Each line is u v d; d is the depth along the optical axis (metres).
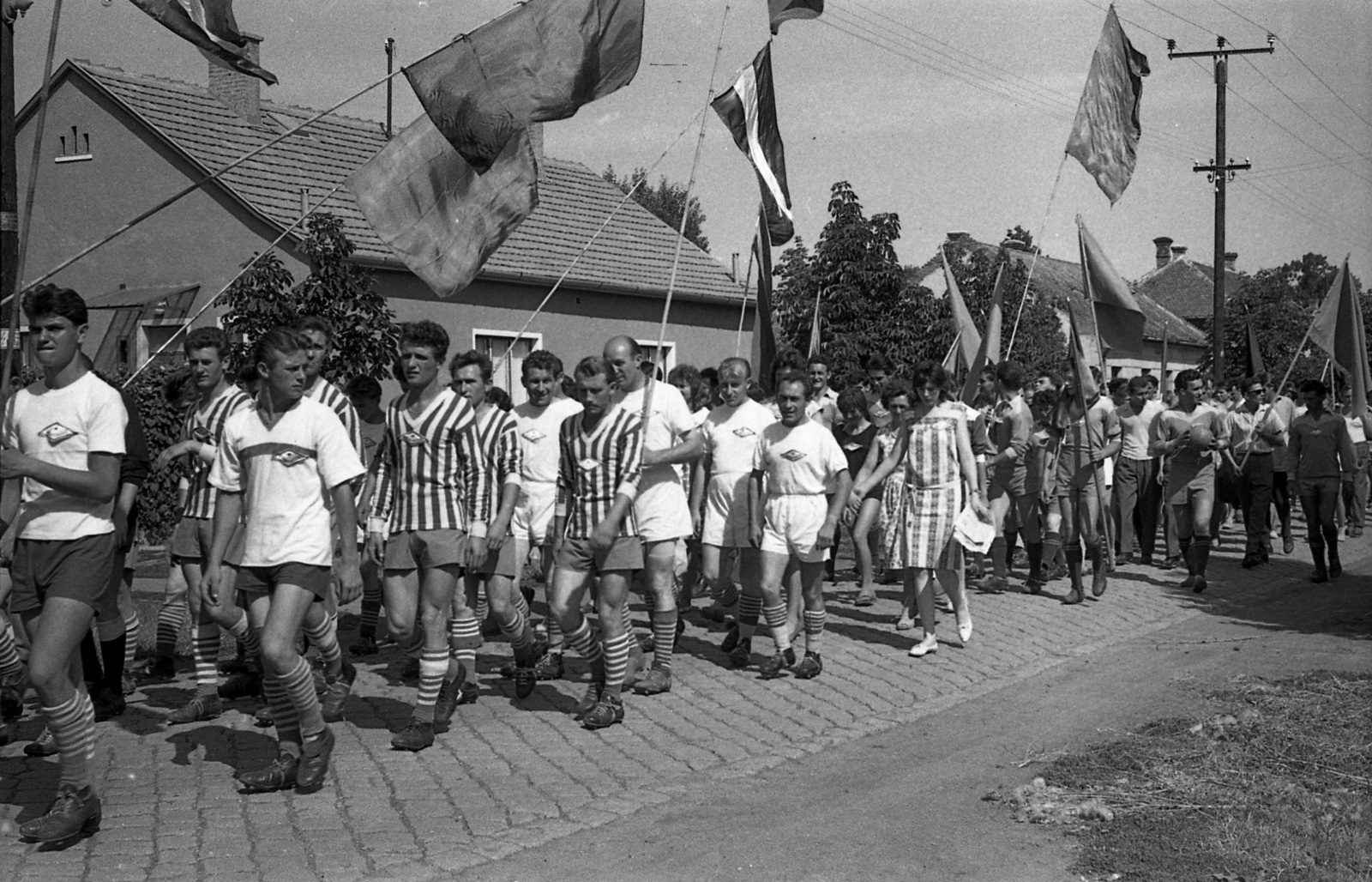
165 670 7.50
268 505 5.22
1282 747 5.85
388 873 4.33
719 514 8.26
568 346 20.94
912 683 7.54
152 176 18.36
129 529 6.44
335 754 5.85
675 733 6.35
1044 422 10.95
